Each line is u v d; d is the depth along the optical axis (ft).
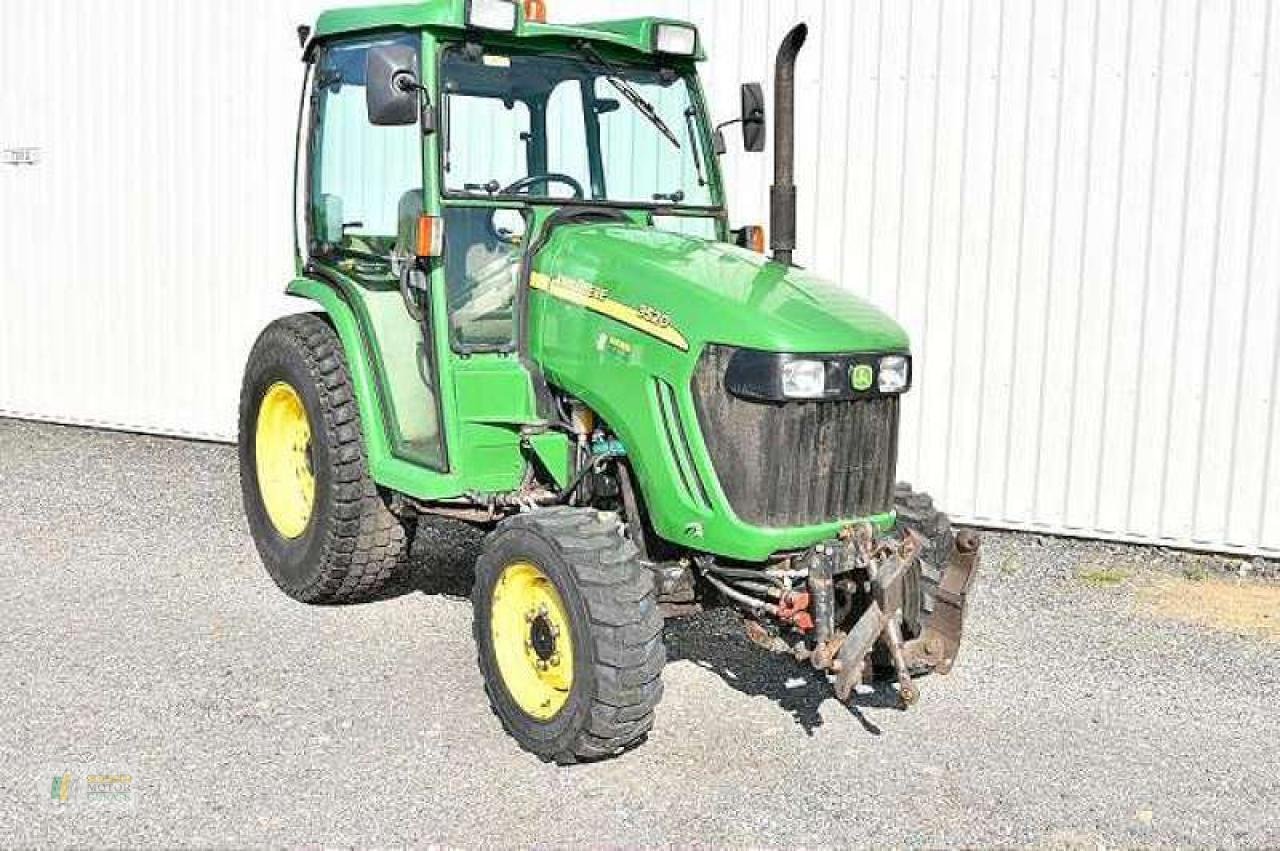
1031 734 15.31
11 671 16.28
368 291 17.44
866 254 24.12
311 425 18.15
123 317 30.55
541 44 16.28
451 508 16.89
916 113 23.48
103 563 20.83
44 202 31.12
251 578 20.17
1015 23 22.63
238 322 29.19
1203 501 22.31
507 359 15.94
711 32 24.88
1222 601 20.42
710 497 13.96
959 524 23.88
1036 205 22.81
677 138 17.34
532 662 14.42
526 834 12.69
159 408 30.40
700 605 15.31
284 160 28.19
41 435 30.76
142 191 29.86
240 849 12.28
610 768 14.14
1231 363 21.91
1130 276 22.35
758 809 13.30
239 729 14.78
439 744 14.55
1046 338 22.98
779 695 16.25
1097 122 22.29
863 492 14.53
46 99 30.73
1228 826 13.21
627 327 14.57
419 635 17.85
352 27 16.72
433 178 15.43
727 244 16.34
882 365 14.32
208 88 28.78
